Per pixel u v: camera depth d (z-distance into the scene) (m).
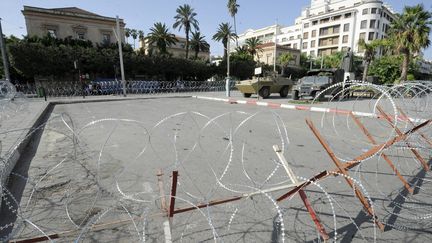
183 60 39.19
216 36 52.00
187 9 46.22
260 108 13.38
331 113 10.96
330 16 77.62
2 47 22.22
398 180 3.90
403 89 4.50
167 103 16.83
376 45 32.50
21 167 4.48
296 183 2.70
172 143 6.11
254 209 3.05
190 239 2.52
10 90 9.68
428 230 2.67
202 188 3.61
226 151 5.41
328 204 3.17
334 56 54.91
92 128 7.96
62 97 21.59
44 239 2.20
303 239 2.52
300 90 16.47
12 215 2.96
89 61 30.75
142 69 35.44
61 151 5.46
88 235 2.56
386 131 7.24
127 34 73.19
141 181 3.87
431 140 4.71
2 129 7.18
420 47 23.84
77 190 3.57
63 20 39.25
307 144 6.01
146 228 2.69
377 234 2.60
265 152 5.36
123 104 16.16
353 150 5.53
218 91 33.94
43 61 28.23
